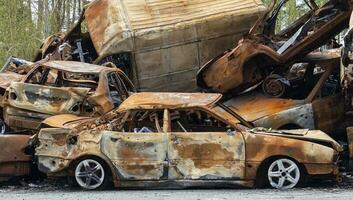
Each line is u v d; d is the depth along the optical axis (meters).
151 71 17.34
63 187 10.84
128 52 17.14
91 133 10.24
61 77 13.84
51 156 10.39
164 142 9.97
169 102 10.32
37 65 13.91
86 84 13.76
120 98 13.91
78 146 10.24
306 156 9.65
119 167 10.05
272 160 9.80
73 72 13.38
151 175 9.98
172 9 17.67
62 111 13.00
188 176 9.88
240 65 14.45
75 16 35.75
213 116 10.14
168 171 9.94
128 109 10.36
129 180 10.05
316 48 14.48
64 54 19.05
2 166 10.77
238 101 14.45
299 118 13.22
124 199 8.81
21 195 9.69
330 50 15.62
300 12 26.41
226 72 14.74
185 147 9.90
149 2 17.72
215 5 17.84
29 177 11.64
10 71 17.59
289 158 9.73
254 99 14.20
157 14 17.52
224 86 14.81
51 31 34.06
